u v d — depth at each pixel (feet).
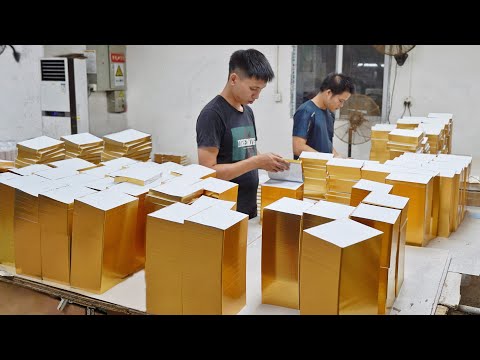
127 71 18.48
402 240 4.17
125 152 6.61
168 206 4.14
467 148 13.89
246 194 7.25
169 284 3.83
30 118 14.07
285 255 3.94
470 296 4.70
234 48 16.55
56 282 4.41
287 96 15.96
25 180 4.81
